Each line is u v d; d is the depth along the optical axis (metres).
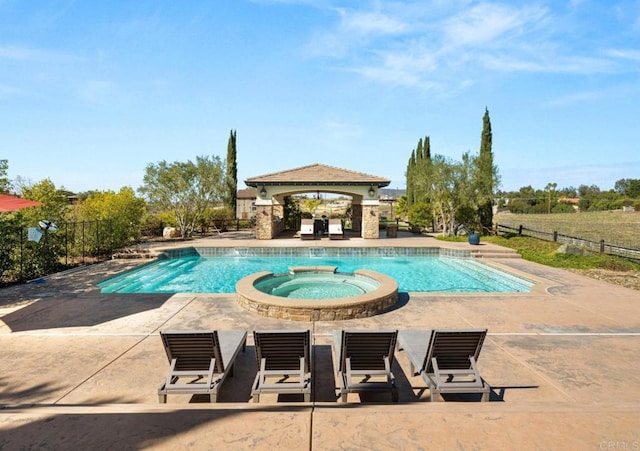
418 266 16.52
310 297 10.20
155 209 24.36
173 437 2.90
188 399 4.43
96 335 6.50
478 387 4.16
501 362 5.42
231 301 8.98
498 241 20.95
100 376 4.89
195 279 13.85
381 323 7.43
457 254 17.67
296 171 24.30
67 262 14.52
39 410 3.31
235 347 5.11
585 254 15.55
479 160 23.55
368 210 23.09
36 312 7.92
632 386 4.69
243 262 17.33
